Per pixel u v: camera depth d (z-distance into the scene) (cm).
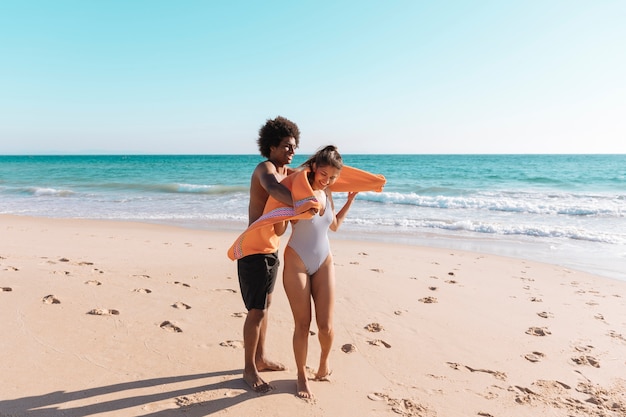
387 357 399
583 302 598
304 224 308
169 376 331
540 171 4047
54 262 655
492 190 2334
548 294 635
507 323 504
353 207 1658
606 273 786
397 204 1738
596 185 2642
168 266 675
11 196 2116
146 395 302
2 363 333
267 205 303
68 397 293
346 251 912
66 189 2503
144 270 640
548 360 411
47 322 416
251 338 320
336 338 436
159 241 956
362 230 1223
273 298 534
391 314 513
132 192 2342
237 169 4956
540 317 530
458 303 568
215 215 1477
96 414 276
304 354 318
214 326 434
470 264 822
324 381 343
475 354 418
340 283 631
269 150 320
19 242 855
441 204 1677
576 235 1133
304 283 310
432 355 410
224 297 527
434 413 310
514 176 3397
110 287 538
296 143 322
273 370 356
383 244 1017
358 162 6719
